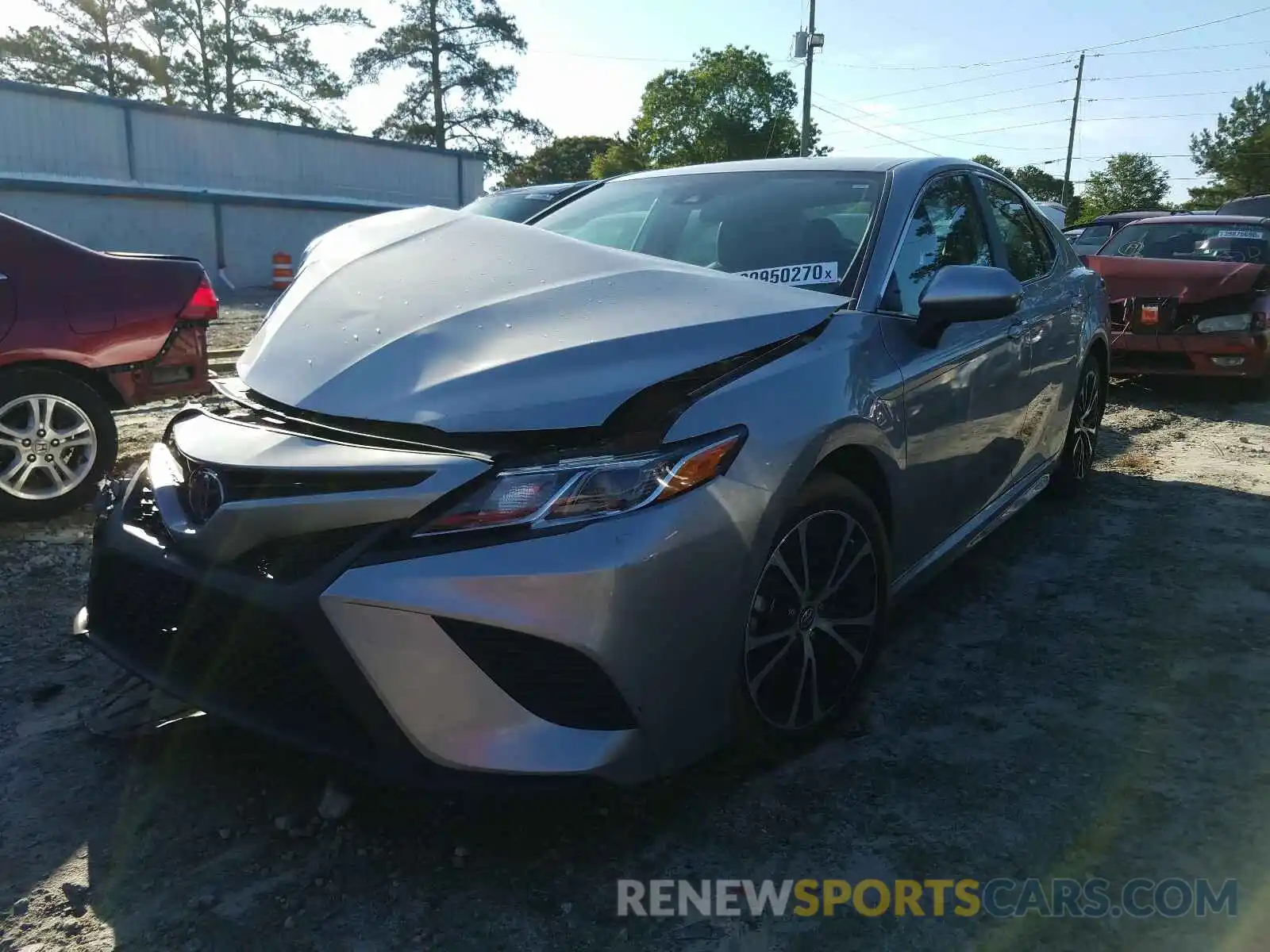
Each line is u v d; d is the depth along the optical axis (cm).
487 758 194
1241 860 220
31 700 284
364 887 209
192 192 2525
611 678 198
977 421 328
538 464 200
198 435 234
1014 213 421
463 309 241
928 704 292
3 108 2314
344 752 203
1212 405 766
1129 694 297
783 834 229
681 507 204
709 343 231
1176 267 762
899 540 289
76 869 214
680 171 379
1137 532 450
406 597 191
